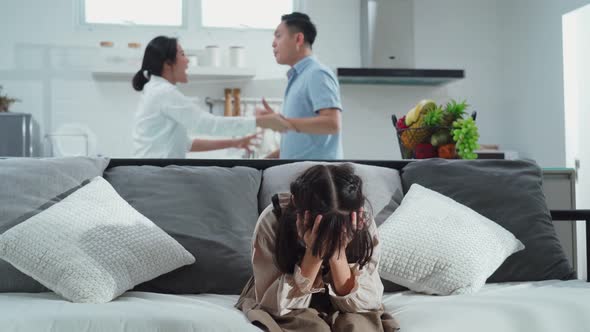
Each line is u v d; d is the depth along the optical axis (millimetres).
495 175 2229
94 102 5430
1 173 1956
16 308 1522
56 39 5414
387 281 1997
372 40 5703
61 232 1782
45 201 1938
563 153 5164
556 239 2152
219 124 3135
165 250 1853
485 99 6109
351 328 1521
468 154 2510
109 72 5312
